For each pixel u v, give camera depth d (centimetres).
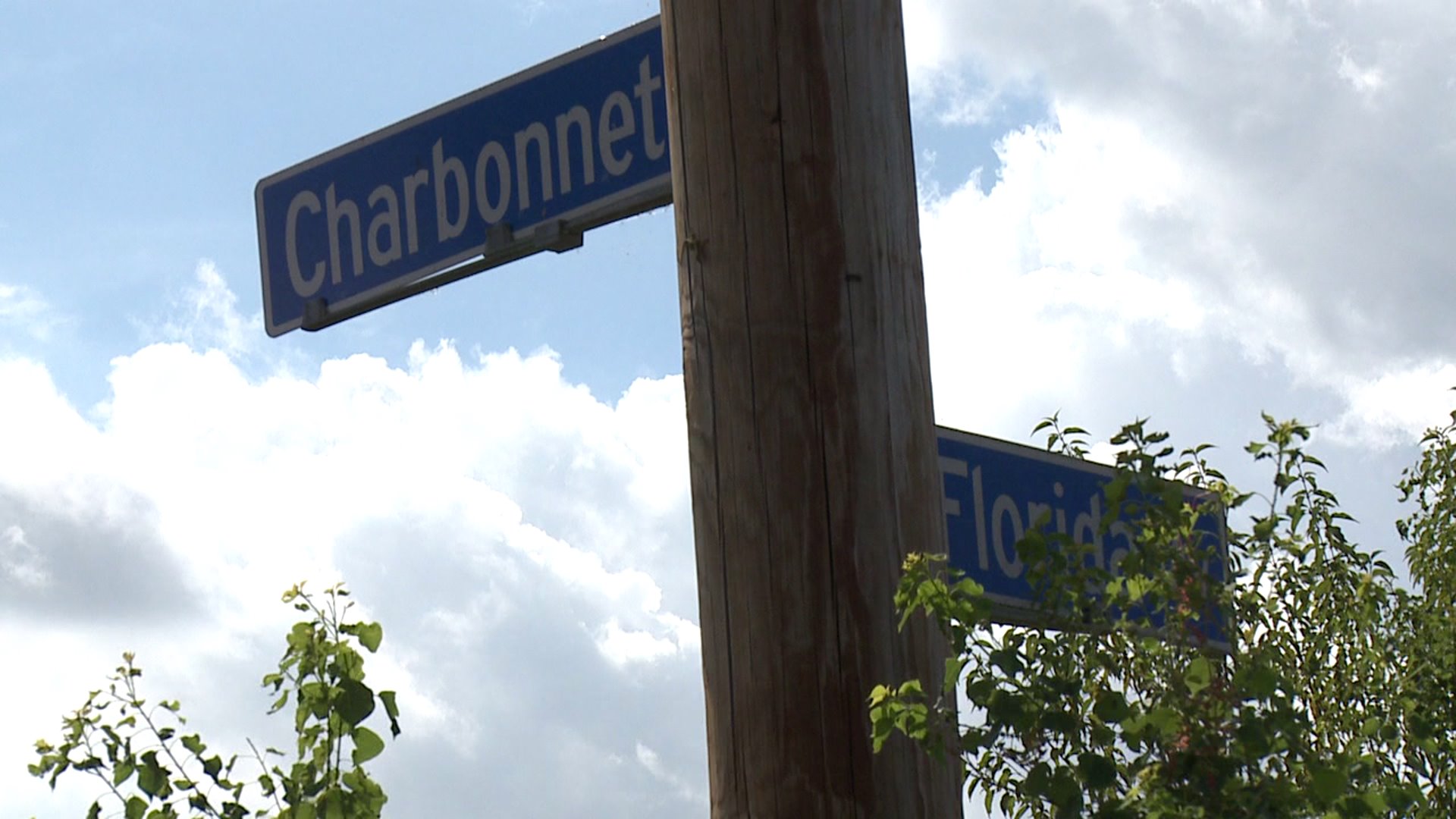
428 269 558
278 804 422
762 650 397
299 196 603
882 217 417
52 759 431
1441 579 778
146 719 436
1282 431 424
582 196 516
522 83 538
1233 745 371
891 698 386
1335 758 394
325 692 421
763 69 416
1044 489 590
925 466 415
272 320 609
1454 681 677
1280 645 649
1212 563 477
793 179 411
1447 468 791
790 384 404
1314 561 678
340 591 429
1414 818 564
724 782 399
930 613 392
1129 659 425
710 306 415
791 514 400
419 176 564
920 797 392
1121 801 363
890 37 430
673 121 431
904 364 414
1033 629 419
